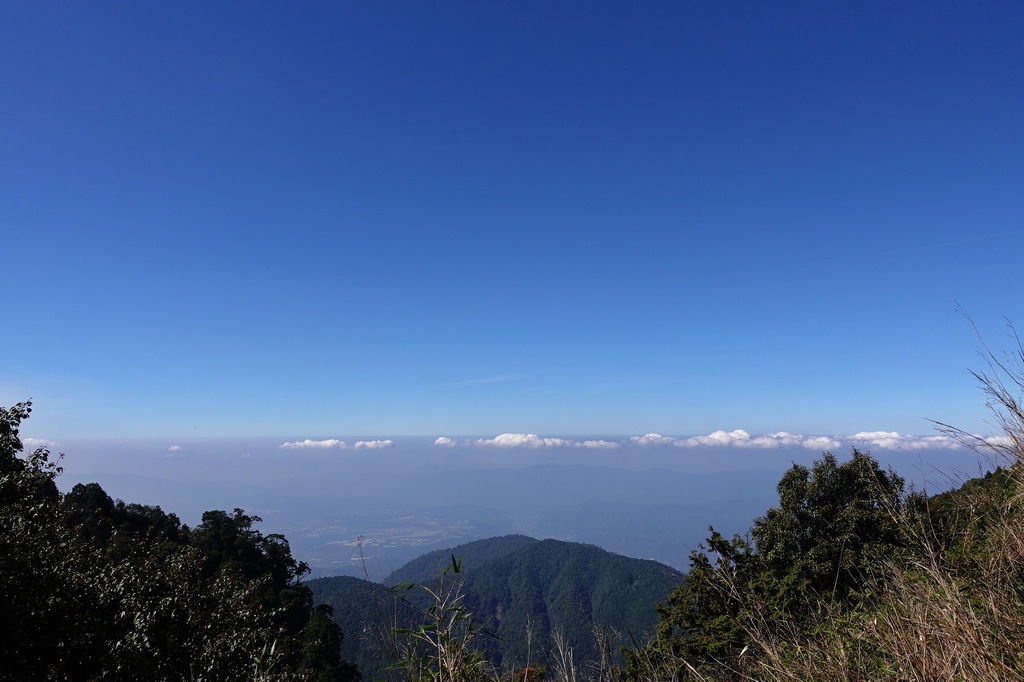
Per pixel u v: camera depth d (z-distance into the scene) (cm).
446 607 296
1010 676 207
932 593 255
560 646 298
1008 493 292
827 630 303
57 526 895
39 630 746
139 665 801
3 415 860
